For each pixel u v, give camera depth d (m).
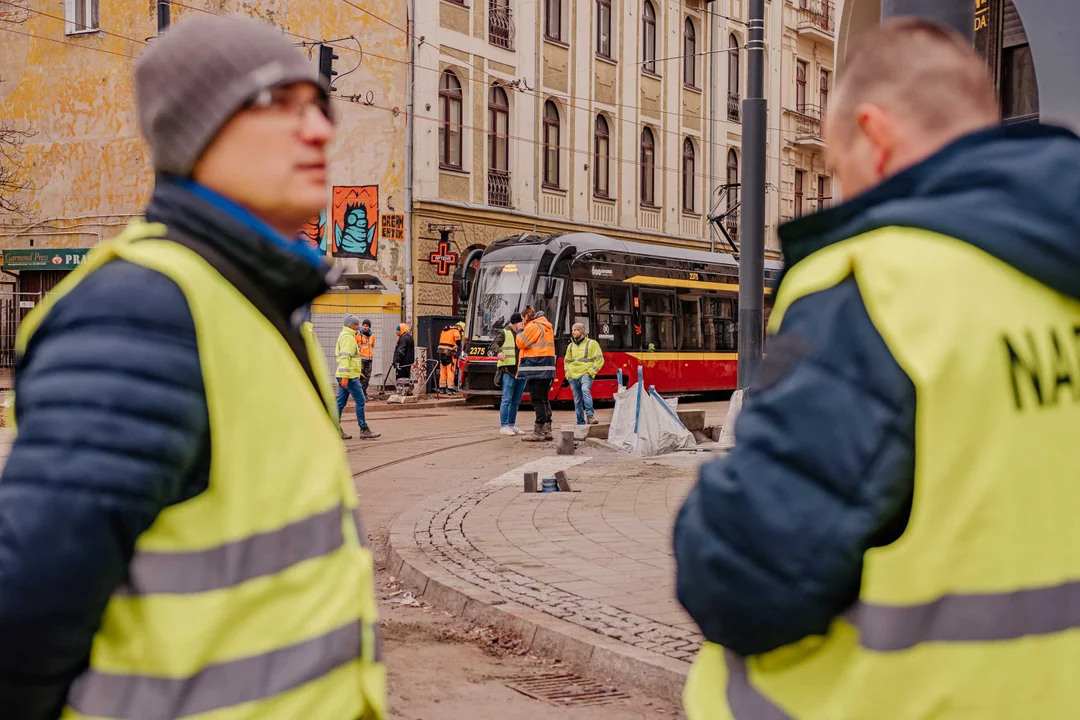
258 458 1.55
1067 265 1.46
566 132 32.66
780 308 1.58
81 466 1.37
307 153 1.70
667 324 26.78
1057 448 1.46
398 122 28.41
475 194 29.89
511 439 16.95
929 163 1.51
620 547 7.70
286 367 1.62
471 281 24.34
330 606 1.61
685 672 4.80
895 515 1.40
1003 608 1.40
